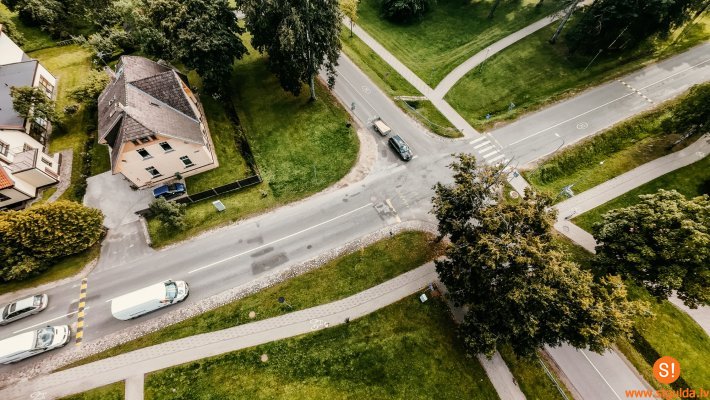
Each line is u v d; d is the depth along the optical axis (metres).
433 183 41.25
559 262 25.45
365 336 31.20
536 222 27.06
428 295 33.31
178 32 42.50
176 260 36.03
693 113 39.72
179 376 29.56
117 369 30.03
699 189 40.75
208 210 39.16
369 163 43.03
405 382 29.02
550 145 44.66
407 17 63.47
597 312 23.58
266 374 29.50
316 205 39.66
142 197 40.31
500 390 29.03
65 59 55.44
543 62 54.09
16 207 38.59
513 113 48.22
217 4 44.28
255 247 36.72
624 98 48.69
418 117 47.97
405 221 38.31
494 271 26.41
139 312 31.78
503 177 30.17
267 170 42.62
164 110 38.66
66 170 42.41
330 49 42.81
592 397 29.00
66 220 33.94
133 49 56.25
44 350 30.47
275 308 32.84
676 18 49.19
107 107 39.72
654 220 28.91
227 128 46.72
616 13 48.66
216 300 33.47
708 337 32.06
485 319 26.88
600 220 39.00
